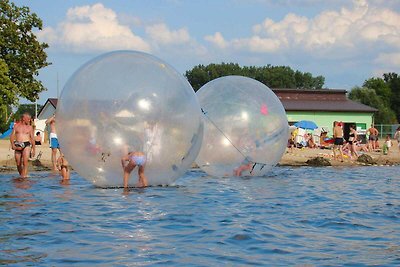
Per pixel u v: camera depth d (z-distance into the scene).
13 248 7.87
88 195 12.82
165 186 14.05
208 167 16.55
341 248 8.05
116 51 13.60
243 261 7.30
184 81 13.58
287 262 7.27
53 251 7.72
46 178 16.84
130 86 12.72
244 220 10.06
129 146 12.74
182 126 12.99
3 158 22.42
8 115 43.03
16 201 12.11
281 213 10.91
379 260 7.39
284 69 112.00
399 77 103.12
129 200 12.06
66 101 13.05
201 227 9.37
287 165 23.92
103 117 12.62
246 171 16.59
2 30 41.75
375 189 15.33
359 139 42.97
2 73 38.06
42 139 35.00
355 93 84.50
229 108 16.20
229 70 109.88
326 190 14.88
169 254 7.61
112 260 7.29
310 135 35.62
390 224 9.91
